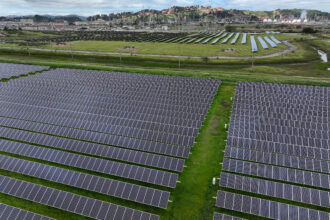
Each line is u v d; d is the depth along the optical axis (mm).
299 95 58250
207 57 106438
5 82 70688
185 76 80062
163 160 34750
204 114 48812
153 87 64625
